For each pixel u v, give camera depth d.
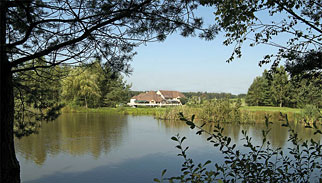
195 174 1.83
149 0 2.67
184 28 3.08
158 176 7.84
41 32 3.15
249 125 19.23
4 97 2.62
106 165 8.97
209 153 10.38
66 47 2.98
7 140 2.63
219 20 2.49
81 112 34.78
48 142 12.54
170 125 20.20
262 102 41.00
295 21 2.77
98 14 2.60
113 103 41.03
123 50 3.20
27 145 11.83
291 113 20.05
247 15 2.14
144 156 10.16
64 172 8.20
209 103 22.23
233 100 22.58
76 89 35.38
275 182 2.05
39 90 5.39
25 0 2.36
